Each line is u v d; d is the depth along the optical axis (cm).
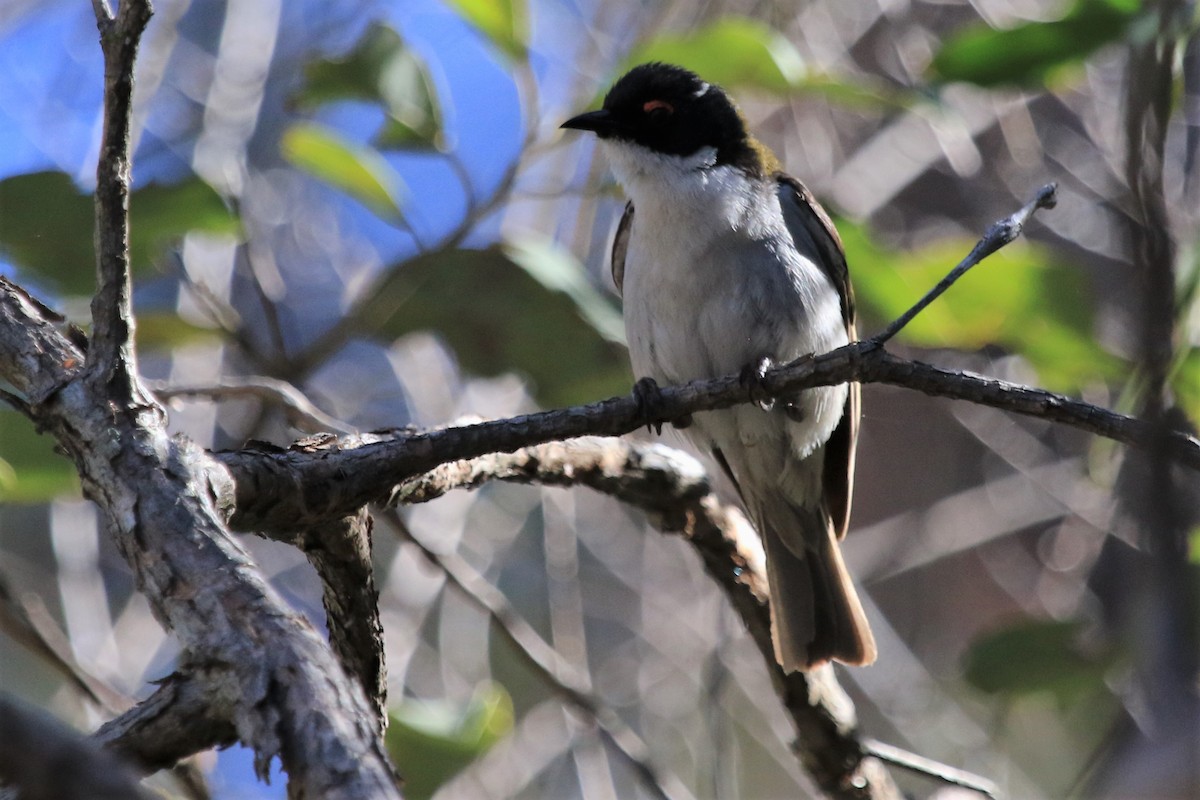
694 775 1116
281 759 353
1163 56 554
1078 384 898
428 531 1140
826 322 902
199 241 1080
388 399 1307
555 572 1186
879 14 1388
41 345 521
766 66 876
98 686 833
